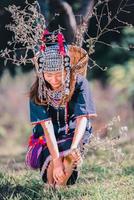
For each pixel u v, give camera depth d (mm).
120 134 6555
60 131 6109
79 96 5922
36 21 6547
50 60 5676
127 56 13648
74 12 8719
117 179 7016
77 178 6449
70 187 6531
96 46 12336
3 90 17359
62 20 7910
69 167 6023
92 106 5941
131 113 15750
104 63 13109
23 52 8570
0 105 17234
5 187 6703
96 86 16422
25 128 16297
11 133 16328
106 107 15930
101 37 10539
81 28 6984
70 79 5773
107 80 15320
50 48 5691
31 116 5992
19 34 6449
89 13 7570
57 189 6352
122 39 11211
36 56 5785
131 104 15938
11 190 6598
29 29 6414
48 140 5953
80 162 6027
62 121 6094
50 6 7922
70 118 6098
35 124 6008
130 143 10656
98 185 6609
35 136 6309
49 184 6344
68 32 7852
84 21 7410
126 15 9078
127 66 14203
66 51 5719
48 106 5945
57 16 7918
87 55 5953
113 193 6285
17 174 7488
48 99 5898
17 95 17328
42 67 5707
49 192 6336
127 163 7945
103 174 7371
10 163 9508
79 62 5918
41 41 5906
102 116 15609
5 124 16688
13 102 17297
